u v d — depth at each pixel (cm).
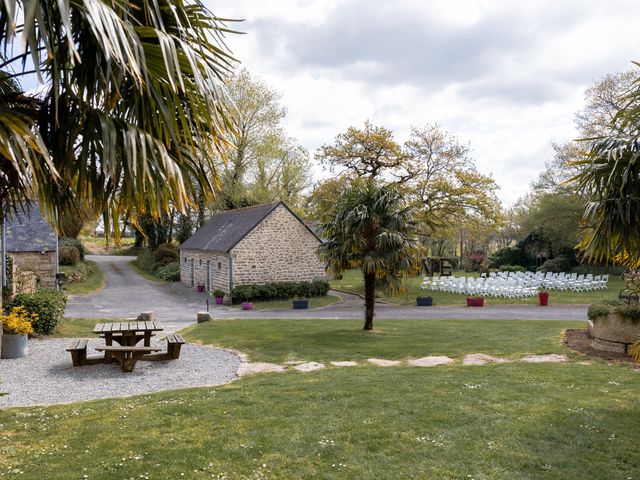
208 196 371
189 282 3178
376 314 2003
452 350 1111
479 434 510
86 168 303
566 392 679
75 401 727
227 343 1250
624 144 517
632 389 695
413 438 501
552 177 3425
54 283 2252
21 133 246
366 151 2772
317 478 412
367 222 1335
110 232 341
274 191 3859
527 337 1248
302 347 1177
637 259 569
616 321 1041
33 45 218
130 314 2000
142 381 867
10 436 522
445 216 2809
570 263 3744
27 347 1096
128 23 276
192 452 469
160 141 324
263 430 532
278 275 2616
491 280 2606
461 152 2788
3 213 357
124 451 473
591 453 460
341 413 591
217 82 335
